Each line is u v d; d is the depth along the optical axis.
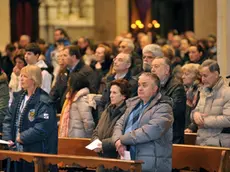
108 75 15.50
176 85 13.18
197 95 13.70
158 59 13.28
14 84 16.23
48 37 41.50
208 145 12.68
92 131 13.94
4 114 14.52
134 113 11.75
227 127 12.51
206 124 12.52
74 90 14.00
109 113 12.32
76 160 11.54
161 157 11.44
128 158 11.41
